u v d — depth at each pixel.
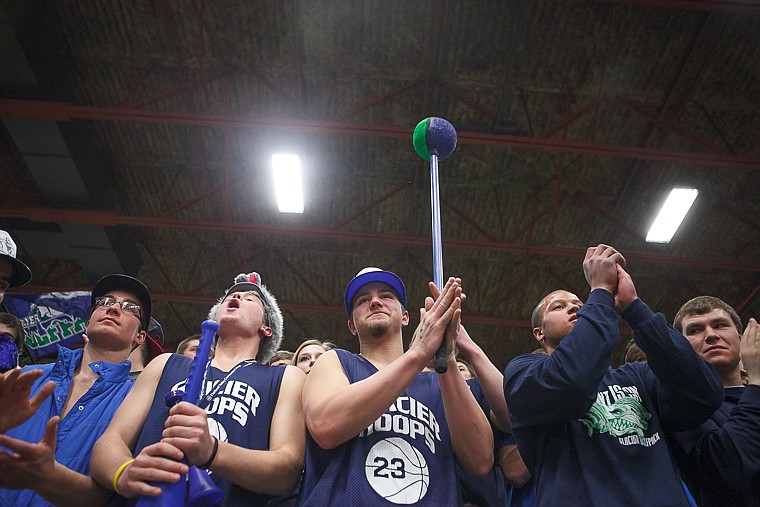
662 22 9.97
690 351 2.60
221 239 13.42
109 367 3.06
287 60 10.75
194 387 2.14
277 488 2.46
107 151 11.88
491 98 11.12
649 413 2.72
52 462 2.20
